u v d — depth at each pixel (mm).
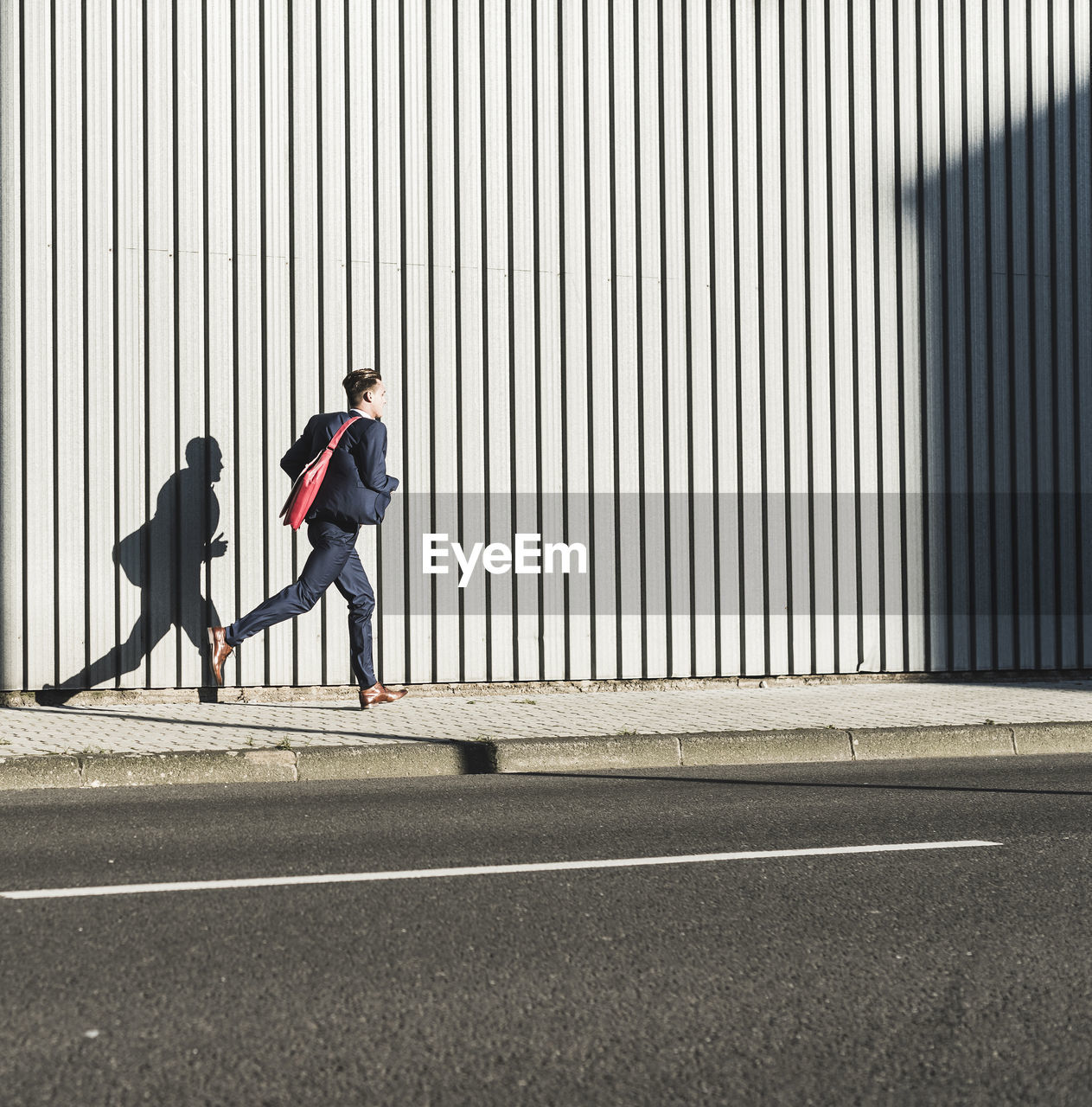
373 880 4789
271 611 8391
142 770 6914
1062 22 10945
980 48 10789
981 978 3758
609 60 10023
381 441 8484
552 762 7504
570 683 9844
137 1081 3000
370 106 9586
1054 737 8312
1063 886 4770
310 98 9484
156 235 9234
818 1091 2998
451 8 9734
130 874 4844
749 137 10258
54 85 9125
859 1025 3393
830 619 10352
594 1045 3246
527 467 9805
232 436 9328
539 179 9859
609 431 9961
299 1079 3021
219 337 9312
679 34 10148
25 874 4832
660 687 10008
